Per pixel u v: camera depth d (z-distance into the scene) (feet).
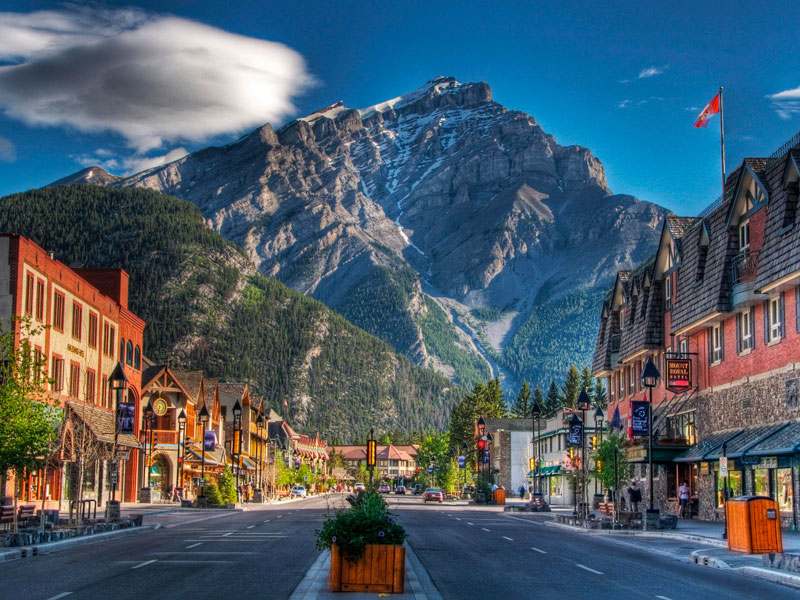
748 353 145.07
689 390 172.14
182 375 286.05
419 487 603.26
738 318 149.69
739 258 145.38
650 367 143.23
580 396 172.14
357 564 55.88
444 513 200.85
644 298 197.88
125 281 220.23
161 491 253.85
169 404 263.29
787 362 130.21
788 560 71.15
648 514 132.16
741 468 142.92
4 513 98.22
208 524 138.21
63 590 56.44
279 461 406.00
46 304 161.99
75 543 97.81
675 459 166.91
